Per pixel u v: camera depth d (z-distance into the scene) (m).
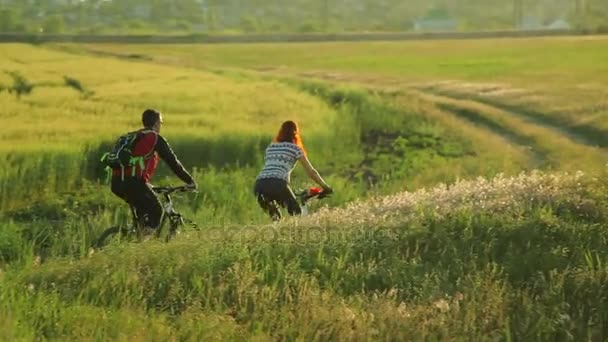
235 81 145.38
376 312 24.86
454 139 92.75
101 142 72.50
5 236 43.22
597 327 24.14
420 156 83.44
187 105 106.69
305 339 23.34
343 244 31.83
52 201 57.84
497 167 75.19
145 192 37.41
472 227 33.56
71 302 27.27
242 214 53.84
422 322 24.28
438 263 29.91
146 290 28.09
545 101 117.06
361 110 108.88
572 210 35.91
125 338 23.02
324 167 78.19
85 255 37.44
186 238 33.78
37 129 80.06
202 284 28.17
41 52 198.25
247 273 27.97
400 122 100.56
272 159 40.94
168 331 23.69
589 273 27.58
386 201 39.25
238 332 23.72
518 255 30.42
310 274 29.39
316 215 37.62
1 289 27.31
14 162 61.72
